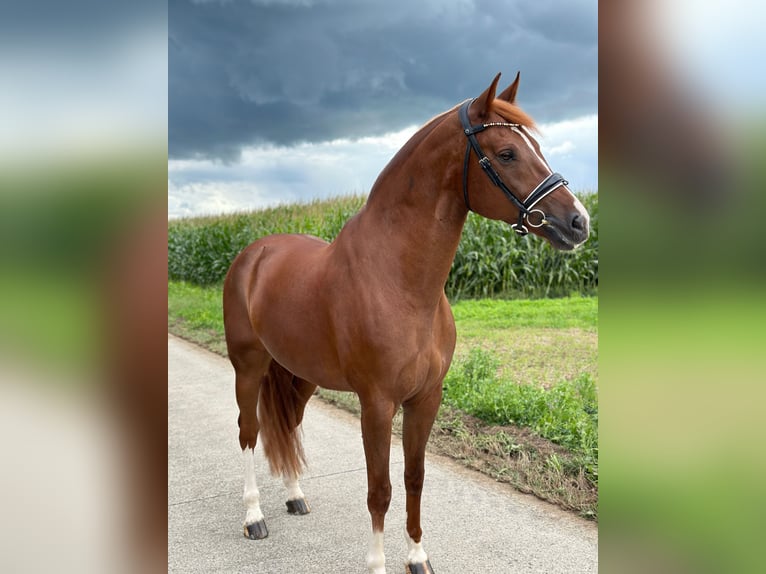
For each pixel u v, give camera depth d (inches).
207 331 345.7
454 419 163.5
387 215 87.4
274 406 117.0
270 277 109.3
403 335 85.0
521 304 341.1
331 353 93.5
